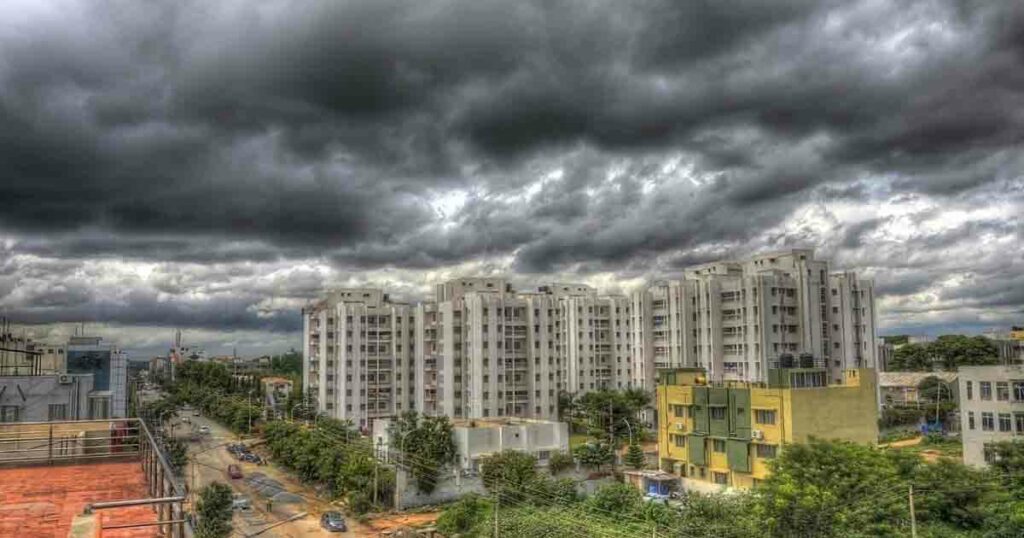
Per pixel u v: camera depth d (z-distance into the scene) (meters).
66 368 93.81
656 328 123.88
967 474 50.03
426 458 72.75
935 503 47.56
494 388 112.25
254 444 111.50
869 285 112.38
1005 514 45.38
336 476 75.75
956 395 112.69
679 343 118.12
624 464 81.00
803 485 46.56
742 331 109.88
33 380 62.56
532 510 58.91
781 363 63.44
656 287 124.75
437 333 118.69
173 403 136.38
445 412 114.25
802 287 108.81
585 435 108.25
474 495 64.88
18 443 22.14
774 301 107.69
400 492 69.62
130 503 10.76
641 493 60.28
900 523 44.91
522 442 77.25
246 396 149.88
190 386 169.50
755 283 107.94
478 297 113.19
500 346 113.44
